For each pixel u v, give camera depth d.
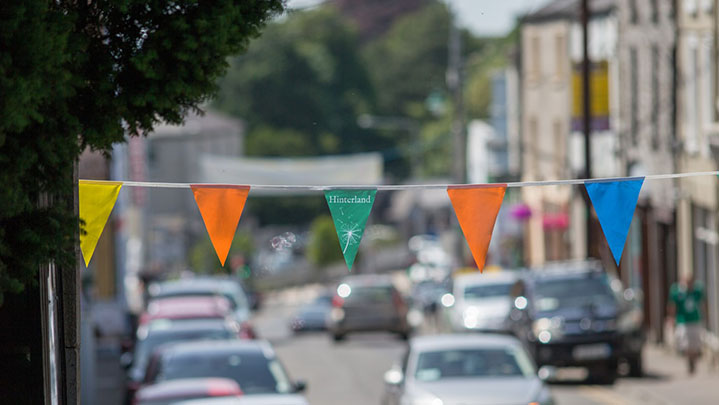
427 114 196.50
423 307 97.12
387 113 198.00
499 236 103.94
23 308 14.06
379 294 69.56
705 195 50.88
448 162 182.00
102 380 40.47
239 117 172.88
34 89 10.76
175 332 36.34
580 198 78.06
